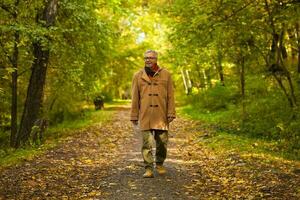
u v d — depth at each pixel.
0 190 7.30
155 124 7.94
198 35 14.04
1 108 19.11
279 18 12.94
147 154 8.03
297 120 13.33
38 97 14.58
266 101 17.70
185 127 17.95
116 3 17.48
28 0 14.30
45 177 8.23
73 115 22.94
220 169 8.70
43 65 14.62
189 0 14.18
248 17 13.31
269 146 11.34
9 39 14.20
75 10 15.22
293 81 17.75
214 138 13.09
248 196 6.61
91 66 19.36
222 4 12.69
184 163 9.59
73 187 7.52
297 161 9.19
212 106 24.23
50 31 13.43
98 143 13.36
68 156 10.71
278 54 14.76
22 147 12.91
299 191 6.68
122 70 35.06
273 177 7.65
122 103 44.12
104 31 16.67
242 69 17.38
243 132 14.27
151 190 7.14
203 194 6.93
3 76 14.52
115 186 7.46
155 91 7.96
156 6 18.83
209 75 28.66
